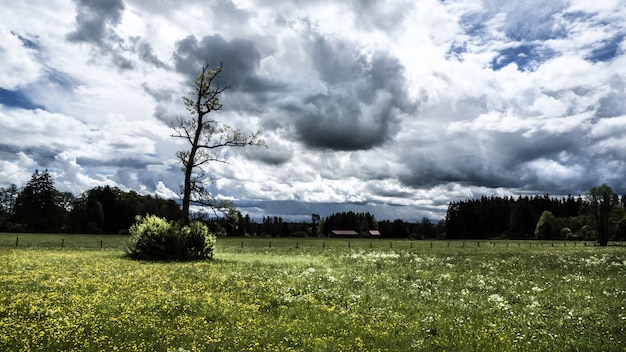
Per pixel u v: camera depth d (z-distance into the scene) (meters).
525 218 195.62
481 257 45.84
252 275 25.00
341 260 40.22
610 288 21.95
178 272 25.28
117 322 12.75
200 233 38.09
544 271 30.56
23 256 34.31
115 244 65.75
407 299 18.53
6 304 14.23
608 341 12.33
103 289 17.67
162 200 174.75
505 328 13.72
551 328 13.73
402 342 12.02
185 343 11.16
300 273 27.17
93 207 141.25
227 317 14.14
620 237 129.75
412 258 43.59
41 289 17.20
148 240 35.75
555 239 155.38
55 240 73.44
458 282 24.31
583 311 16.22
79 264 28.30
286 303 16.92
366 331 12.94
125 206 155.38
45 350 10.16
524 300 18.56
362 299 18.12
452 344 11.88
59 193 157.12
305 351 10.99
